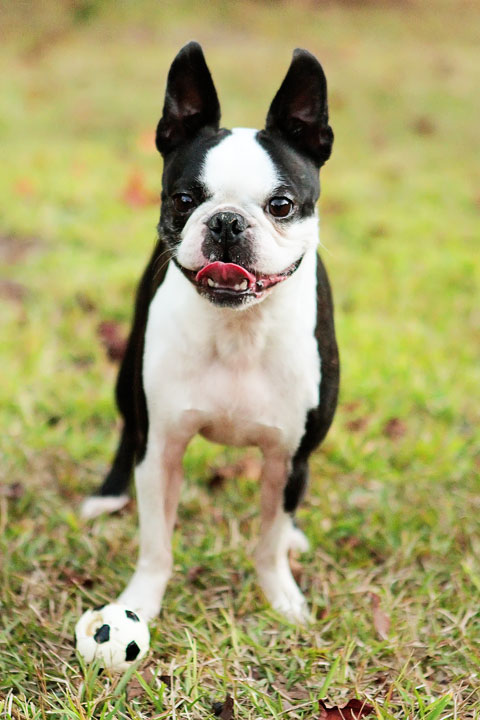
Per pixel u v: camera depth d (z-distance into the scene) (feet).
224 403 10.78
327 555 12.96
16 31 46.73
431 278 22.48
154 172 29.84
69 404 16.56
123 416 13.55
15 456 14.98
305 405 10.89
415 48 47.60
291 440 11.09
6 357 17.92
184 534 13.44
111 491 14.01
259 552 11.87
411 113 37.45
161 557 11.39
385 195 28.71
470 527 13.58
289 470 11.36
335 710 9.42
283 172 9.96
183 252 9.78
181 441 11.18
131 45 44.98
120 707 9.55
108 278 21.21
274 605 11.74
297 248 10.12
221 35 47.24
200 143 10.23
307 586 12.50
